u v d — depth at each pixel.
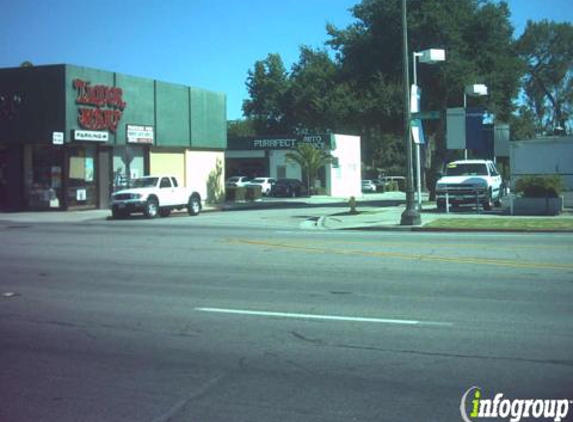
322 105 73.38
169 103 38.25
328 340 7.24
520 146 31.89
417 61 39.41
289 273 11.80
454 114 33.91
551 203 25.95
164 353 6.83
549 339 7.19
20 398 5.55
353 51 41.88
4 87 32.44
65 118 31.36
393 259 13.45
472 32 40.47
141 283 11.00
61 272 12.28
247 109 99.12
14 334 7.71
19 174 33.22
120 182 35.31
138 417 5.09
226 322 8.14
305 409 5.20
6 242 17.61
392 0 39.34
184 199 31.03
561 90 88.31
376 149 90.88
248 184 56.81
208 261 13.49
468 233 20.08
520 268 12.03
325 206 38.91
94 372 6.23
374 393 5.55
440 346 6.95
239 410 5.20
